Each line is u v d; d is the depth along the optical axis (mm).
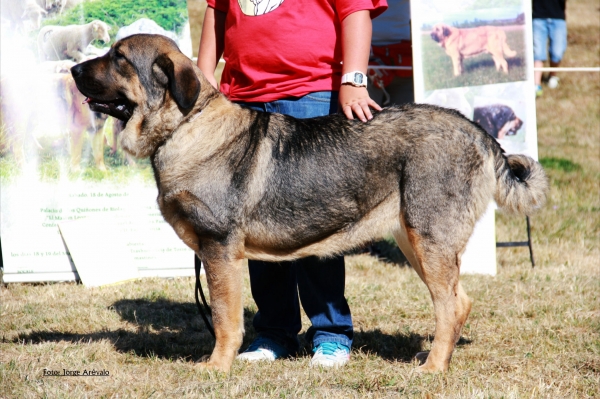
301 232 3725
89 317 5000
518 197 3789
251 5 3928
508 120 6242
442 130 3662
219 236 3625
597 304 5230
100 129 6098
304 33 3875
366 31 3830
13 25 5918
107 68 3721
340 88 3895
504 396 3328
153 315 5113
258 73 3957
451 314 3723
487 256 6312
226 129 3650
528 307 5148
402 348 4391
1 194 6047
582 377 3711
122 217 6195
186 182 3604
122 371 3811
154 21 6070
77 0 5949
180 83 3537
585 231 7660
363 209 3740
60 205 6117
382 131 3703
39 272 6109
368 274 6422
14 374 3701
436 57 6234
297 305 4273
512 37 6191
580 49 14914
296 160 3684
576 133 11352
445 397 3355
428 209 3617
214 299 3709
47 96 6008
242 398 3344
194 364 3900
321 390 3473
